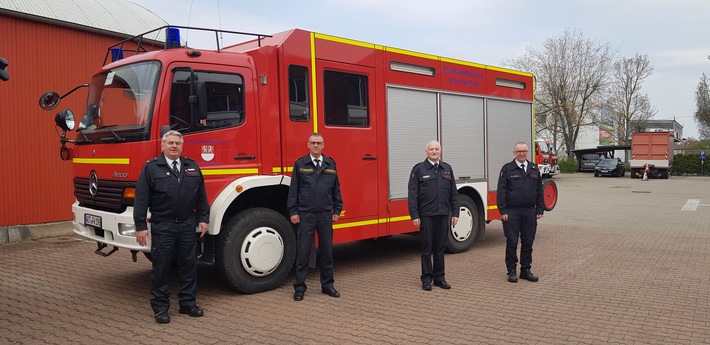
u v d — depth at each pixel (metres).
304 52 6.33
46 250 8.53
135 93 5.47
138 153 5.21
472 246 9.01
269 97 6.02
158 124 5.25
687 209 14.80
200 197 5.12
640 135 32.25
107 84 5.92
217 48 5.83
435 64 7.91
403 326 4.76
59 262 7.66
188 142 5.41
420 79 7.69
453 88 8.19
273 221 5.97
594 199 18.27
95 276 6.82
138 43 6.09
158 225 4.86
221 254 5.63
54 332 4.67
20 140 9.37
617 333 4.54
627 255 8.08
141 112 5.34
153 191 4.82
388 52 7.27
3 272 7.04
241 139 5.79
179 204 4.87
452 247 8.17
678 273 6.84
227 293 5.92
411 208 6.10
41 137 9.66
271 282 5.98
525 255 6.50
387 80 7.25
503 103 9.11
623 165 35.75
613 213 13.94
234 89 5.78
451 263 7.57
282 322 4.89
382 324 4.82
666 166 31.45
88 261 7.73
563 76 40.81
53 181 9.85
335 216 5.82
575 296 5.75
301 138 6.26
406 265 7.53
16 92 9.30
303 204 5.65
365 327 4.73
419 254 8.37
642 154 32.19
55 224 9.79
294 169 5.71
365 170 6.93
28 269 7.22
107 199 5.56
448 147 8.10
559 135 47.56
